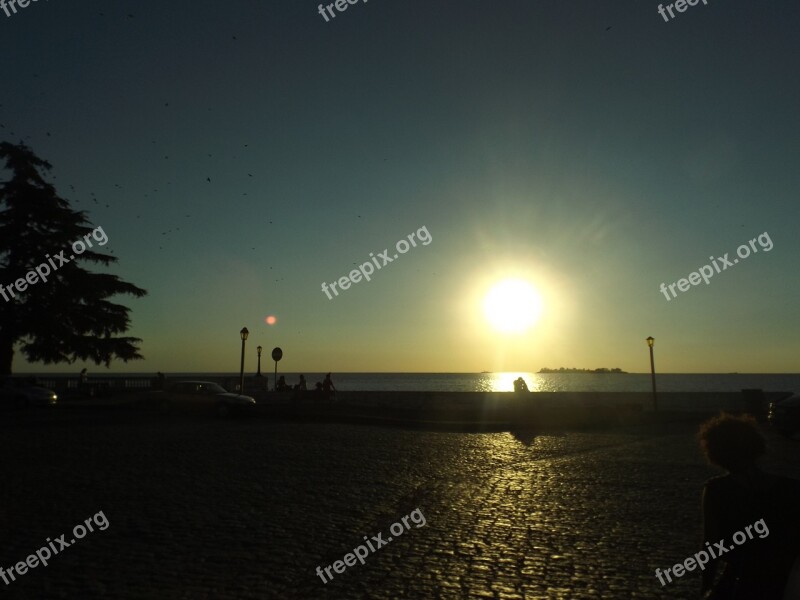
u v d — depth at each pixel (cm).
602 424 2970
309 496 1216
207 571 761
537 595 693
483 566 795
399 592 699
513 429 2764
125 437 2175
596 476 1495
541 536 944
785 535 380
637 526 1007
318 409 3219
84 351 4441
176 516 1038
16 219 4328
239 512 1073
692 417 3272
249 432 2412
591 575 763
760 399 3616
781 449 2058
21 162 4372
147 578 734
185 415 3178
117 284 4591
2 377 3953
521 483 1395
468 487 1340
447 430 2700
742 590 382
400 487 1327
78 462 1602
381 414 3144
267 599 671
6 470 1471
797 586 370
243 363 3709
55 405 3731
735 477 405
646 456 1867
